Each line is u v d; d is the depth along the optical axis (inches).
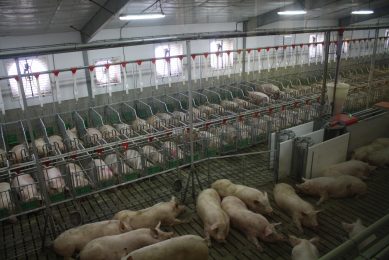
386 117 315.3
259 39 503.8
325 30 251.6
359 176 249.0
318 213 212.2
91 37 349.1
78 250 177.3
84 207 232.8
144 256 148.6
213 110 352.8
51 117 348.5
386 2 525.3
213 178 263.1
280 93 396.2
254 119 319.3
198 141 276.7
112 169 249.4
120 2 260.2
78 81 374.9
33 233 207.2
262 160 291.4
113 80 397.4
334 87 283.3
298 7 445.4
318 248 179.3
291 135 258.1
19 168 229.9
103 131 315.3
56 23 314.7
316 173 251.9
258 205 206.2
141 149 258.7
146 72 420.8
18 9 233.8
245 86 429.4
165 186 257.4
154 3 305.1
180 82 427.5
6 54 145.7
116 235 173.5
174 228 202.8
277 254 177.2
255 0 372.5
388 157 264.2
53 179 227.6
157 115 354.0
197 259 158.4
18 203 215.0
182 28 450.9
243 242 187.8
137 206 231.9
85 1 261.9
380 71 479.8
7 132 334.3
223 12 414.3
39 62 346.9
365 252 70.8
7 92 333.1
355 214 210.8
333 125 272.5
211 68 439.5
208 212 190.5
